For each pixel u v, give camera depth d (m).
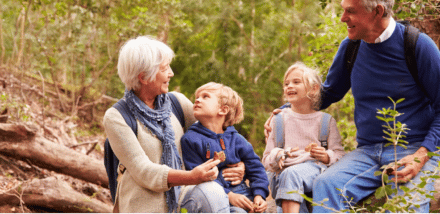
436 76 2.73
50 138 7.83
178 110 2.80
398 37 2.80
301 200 2.74
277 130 3.12
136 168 2.44
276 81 15.48
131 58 2.47
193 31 14.26
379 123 2.90
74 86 11.09
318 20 13.71
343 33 5.03
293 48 16.02
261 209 2.60
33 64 10.89
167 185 2.40
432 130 2.74
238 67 15.05
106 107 11.19
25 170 5.84
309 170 2.87
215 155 2.57
